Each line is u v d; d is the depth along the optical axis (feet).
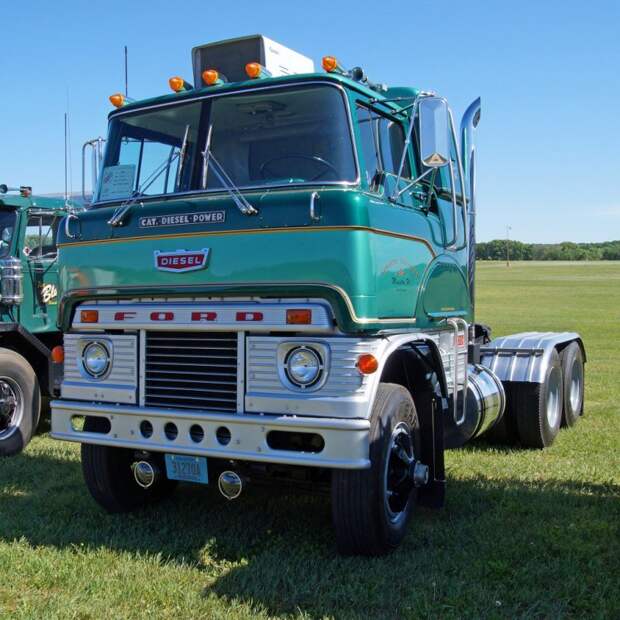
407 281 16.48
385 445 15.20
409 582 14.33
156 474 17.11
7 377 25.98
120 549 16.25
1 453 25.41
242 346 15.11
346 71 17.15
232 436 14.96
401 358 16.76
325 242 14.39
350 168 15.48
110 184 18.16
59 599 13.71
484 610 13.15
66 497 20.18
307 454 14.37
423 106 16.11
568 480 21.56
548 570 14.76
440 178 19.57
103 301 17.01
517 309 117.70
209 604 13.51
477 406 22.41
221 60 18.79
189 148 17.33
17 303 28.07
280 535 17.06
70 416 16.96
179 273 15.70
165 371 16.08
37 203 29.09
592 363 51.44
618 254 460.96
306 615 12.96
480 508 18.92
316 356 14.47
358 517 14.93
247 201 15.03
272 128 16.47
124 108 18.45
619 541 16.42
